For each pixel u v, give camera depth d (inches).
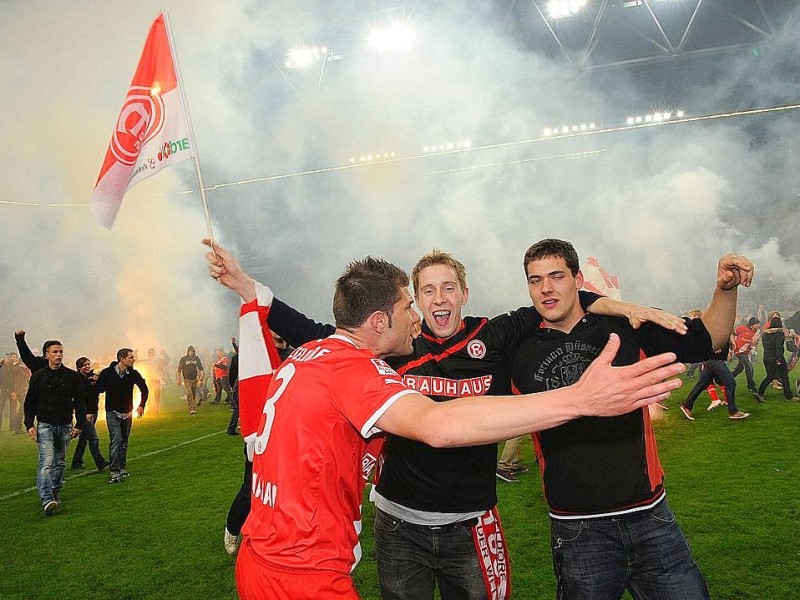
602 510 100.1
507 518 217.0
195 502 265.9
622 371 59.1
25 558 208.7
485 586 108.9
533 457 314.7
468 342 114.1
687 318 104.0
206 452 378.6
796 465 263.3
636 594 104.1
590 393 59.6
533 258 109.3
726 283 97.3
